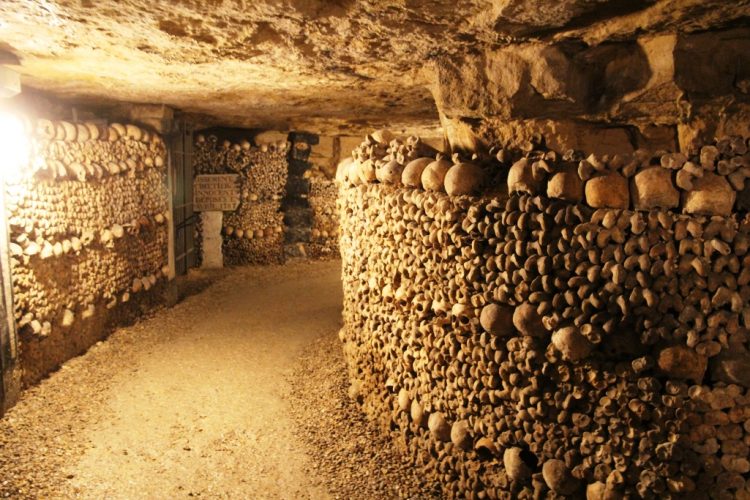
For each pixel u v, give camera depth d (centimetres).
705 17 287
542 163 284
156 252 813
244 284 999
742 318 245
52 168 543
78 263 605
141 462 404
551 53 341
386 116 835
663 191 252
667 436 256
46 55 439
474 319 327
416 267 376
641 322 257
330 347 639
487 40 341
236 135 1181
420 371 380
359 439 434
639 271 257
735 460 247
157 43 390
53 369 558
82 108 762
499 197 319
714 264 244
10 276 477
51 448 417
